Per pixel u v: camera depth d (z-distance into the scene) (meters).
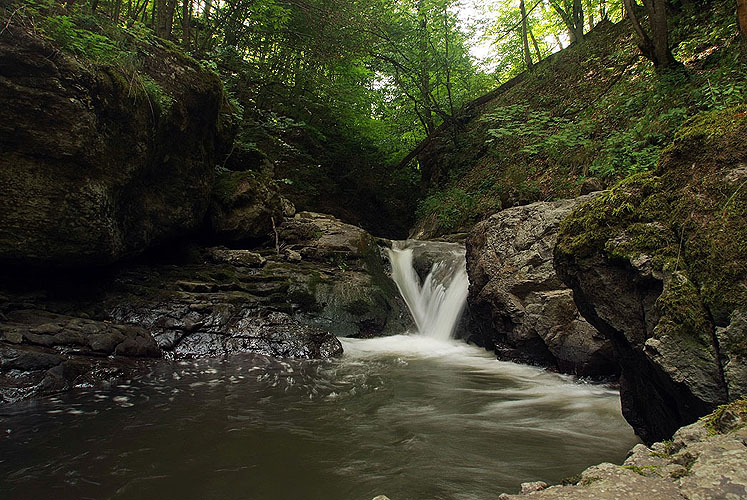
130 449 3.12
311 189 17.00
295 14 13.77
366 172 20.19
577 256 3.18
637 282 2.79
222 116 9.29
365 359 6.64
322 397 4.56
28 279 5.84
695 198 2.66
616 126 10.45
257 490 2.58
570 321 5.71
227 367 5.56
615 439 3.48
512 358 6.52
